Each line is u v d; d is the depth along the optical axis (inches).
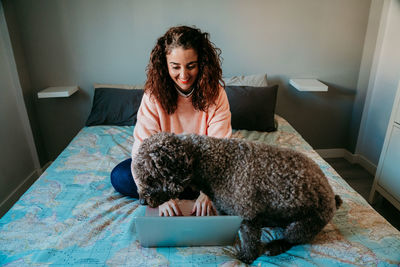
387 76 96.6
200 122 55.1
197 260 41.6
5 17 87.2
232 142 37.8
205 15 97.7
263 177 36.1
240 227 40.8
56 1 91.9
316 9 99.0
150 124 52.4
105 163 71.4
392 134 78.2
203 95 49.6
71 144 82.0
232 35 100.7
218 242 44.0
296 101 111.0
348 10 99.7
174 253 42.9
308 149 78.4
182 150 33.3
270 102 94.9
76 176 65.4
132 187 55.9
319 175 39.6
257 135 89.2
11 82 93.0
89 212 52.7
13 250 43.6
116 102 96.7
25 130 99.6
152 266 40.4
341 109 113.0
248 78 101.3
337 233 46.4
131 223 49.5
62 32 95.6
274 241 43.6
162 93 49.6
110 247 44.2
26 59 97.1
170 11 96.4
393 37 93.4
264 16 98.8
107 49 99.5
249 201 36.4
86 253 42.9
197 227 41.6
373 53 102.0
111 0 93.5
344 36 103.0
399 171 76.4
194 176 36.9
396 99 76.4
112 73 103.0
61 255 42.6
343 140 118.2
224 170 36.2
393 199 79.1
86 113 106.8
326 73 107.7
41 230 47.9
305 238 41.3
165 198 33.7
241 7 97.2
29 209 53.3
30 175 100.8
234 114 92.7
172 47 42.9
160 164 31.6
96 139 85.4
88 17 94.8
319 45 103.7
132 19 96.3
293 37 102.2
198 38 44.6
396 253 42.2
